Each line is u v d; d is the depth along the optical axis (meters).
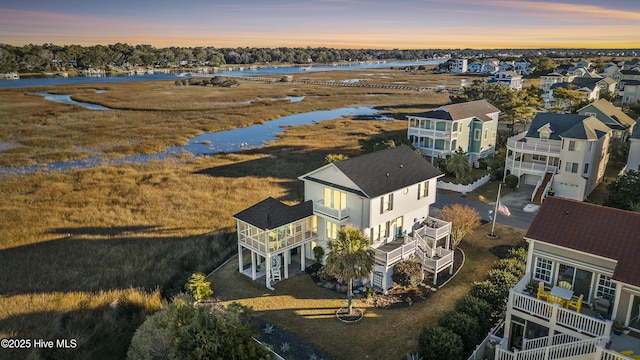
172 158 66.56
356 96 138.38
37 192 51.25
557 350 18.47
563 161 44.44
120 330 25.64
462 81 172.62
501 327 24.06
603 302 18.91
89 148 72.44
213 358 20.16
